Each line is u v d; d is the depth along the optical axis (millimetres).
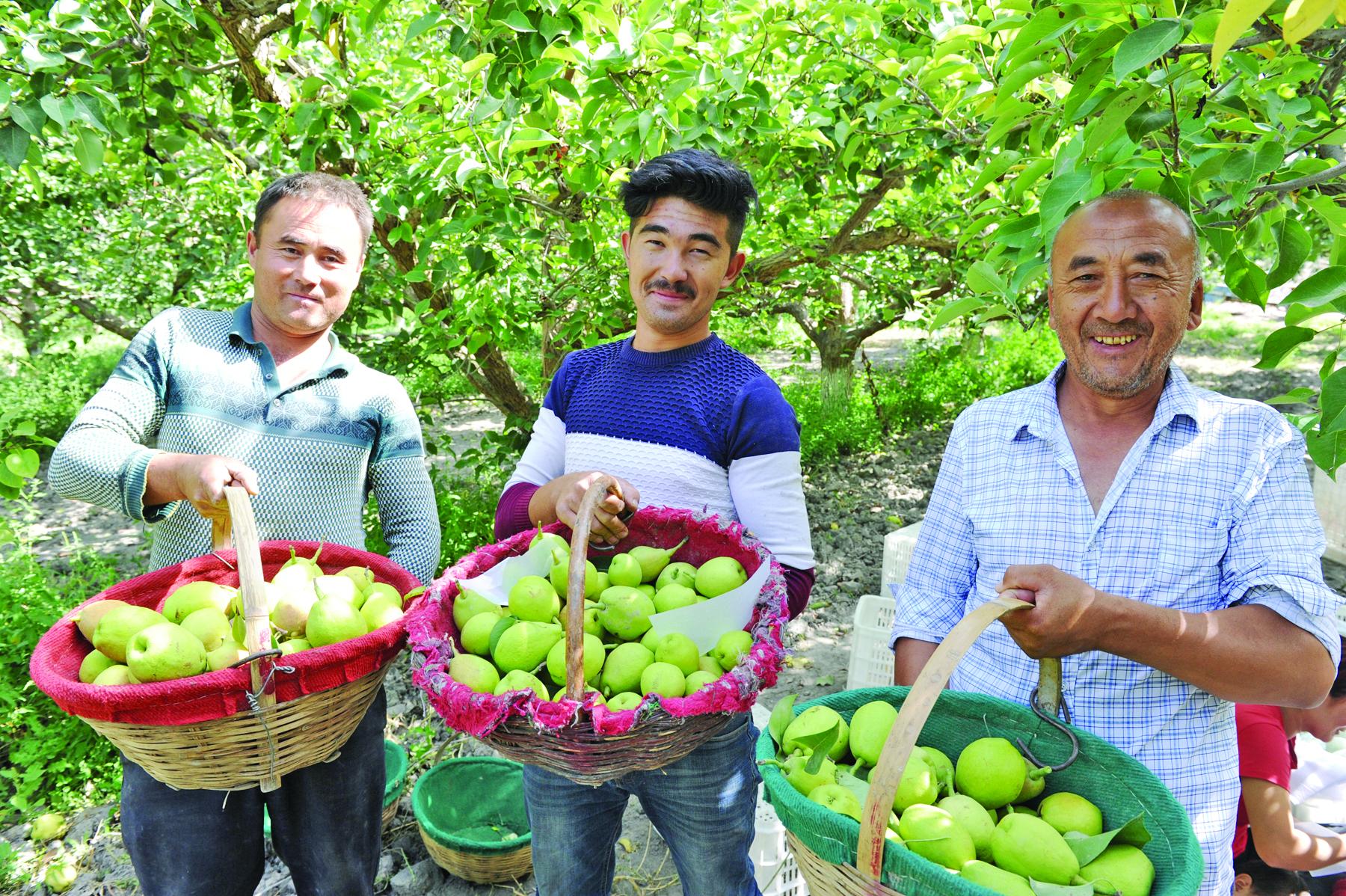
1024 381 11031
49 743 3547
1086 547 1658
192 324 2123
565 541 1879
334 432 2172
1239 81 1858
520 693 1348
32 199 7586
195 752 1544
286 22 3396
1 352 10766
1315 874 2424
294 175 2100
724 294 5699
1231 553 1575
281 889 2896
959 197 5301
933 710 1524
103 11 3334
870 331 9086
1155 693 1579
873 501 7691
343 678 1611
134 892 3014
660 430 1897
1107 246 1562
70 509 7559
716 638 1588
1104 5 1689
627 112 2859
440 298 4891
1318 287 1721
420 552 2297
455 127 3496
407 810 3377
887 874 1104
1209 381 12461
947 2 3020
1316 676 1454
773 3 3404
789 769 1338
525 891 2979
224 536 1929
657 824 1886
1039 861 1228
